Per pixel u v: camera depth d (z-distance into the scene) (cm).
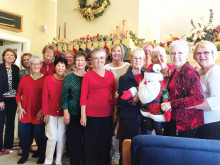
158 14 421
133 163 72
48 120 226
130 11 370
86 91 193
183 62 141
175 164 66
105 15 398
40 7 454
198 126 131
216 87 128
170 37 310
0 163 246
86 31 422
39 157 246
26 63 285
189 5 386
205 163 64
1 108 271
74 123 209
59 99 226
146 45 231
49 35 473
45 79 229
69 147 209
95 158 192
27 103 244
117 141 251
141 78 179
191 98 126
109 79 198
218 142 67
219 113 131
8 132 287
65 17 453
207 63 138
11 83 283
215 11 359
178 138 70
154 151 68
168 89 153
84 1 413
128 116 174
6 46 446
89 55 229
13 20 398
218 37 275
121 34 319
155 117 151
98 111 192
